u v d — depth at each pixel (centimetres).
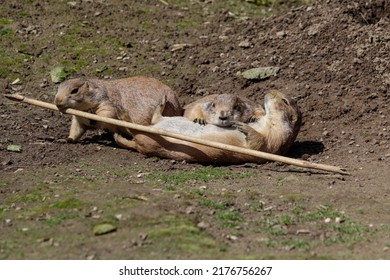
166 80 2567
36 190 1791
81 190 1777
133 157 2103
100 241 1486
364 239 1570
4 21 2823
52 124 2320
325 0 2819
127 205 1650
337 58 2525
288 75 2505
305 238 1568
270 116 2098
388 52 2512
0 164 2005
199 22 2984
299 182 1898
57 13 2905
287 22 2788
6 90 2489
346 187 1873
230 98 2117
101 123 2186
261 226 1611
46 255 1434
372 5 2683
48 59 2658
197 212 1636
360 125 2280
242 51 2683
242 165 2056
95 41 2773
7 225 1587
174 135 2006
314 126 2288
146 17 2972
